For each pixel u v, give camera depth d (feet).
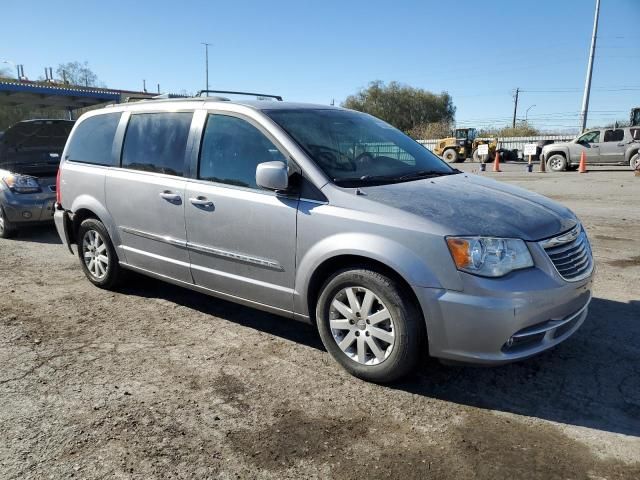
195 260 14.26
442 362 10.69
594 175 64.49
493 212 11.09
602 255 21.86
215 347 13.42
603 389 11.12
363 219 11.00
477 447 9.24
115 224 16.51
